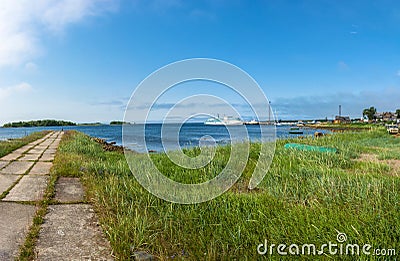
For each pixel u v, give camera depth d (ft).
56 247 9.49
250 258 8.82
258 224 10.75
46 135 84.58
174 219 11.62
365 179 16.12
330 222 10.20
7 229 10.69
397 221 9.99
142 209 12.61
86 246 9.62
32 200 14.26
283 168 19.56
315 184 15.14
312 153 25.16
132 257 8.85
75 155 29.40
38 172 21.94
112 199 13.71
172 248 9.49
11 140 55.21
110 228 10.35
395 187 14.49
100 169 20.34
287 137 41.73
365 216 10.54
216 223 11.19
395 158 26.61
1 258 8.64
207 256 8.81
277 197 13.74
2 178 19.54
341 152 27.04
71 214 12.53
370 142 41.32
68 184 17.78
